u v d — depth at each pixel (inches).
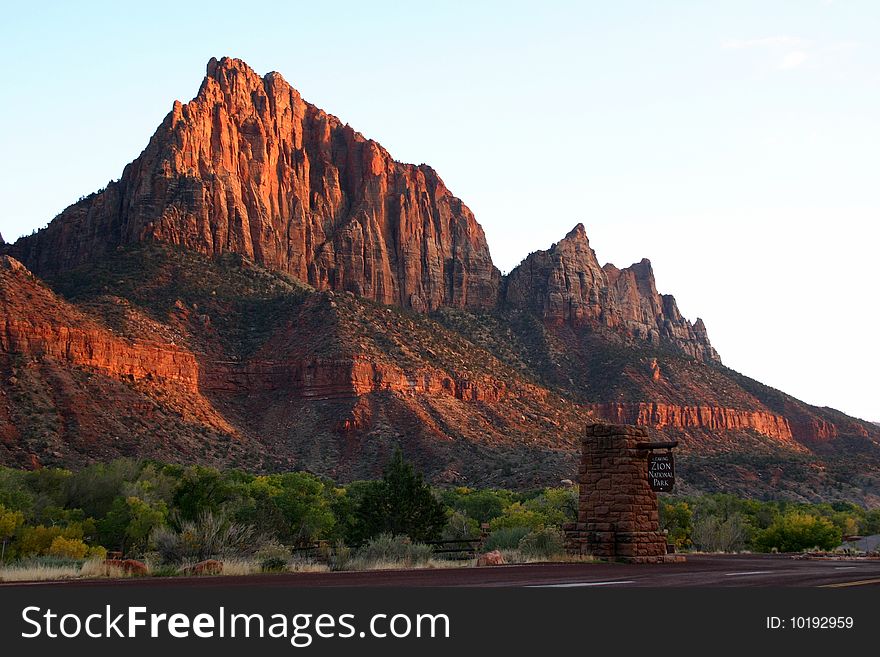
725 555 1802.4
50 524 2632.9
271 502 2596.0
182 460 5300.2
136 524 2401.6
